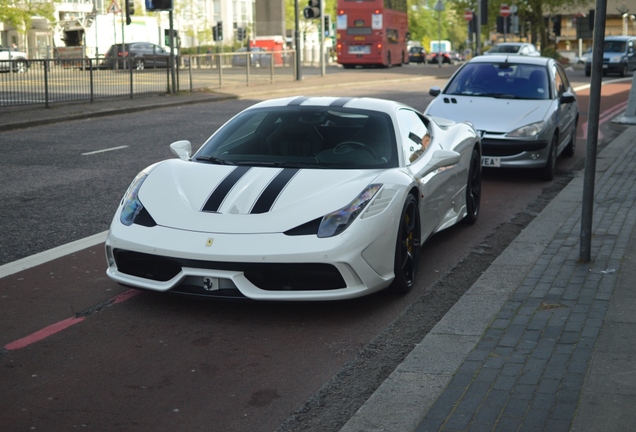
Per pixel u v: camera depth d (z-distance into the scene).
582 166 11.62
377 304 5.50
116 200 8.85
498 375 4.02
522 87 11.02
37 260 6.51
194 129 15.55
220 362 4.48
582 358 4.21
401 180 5.52
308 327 5.04
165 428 3.70
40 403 3.94
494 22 59.78
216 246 4.86
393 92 25.44
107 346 4.69
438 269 6.41
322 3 31.03
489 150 10.07
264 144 5.98
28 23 52.72
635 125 16.17
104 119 17.81
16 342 4.75
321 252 4.85
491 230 7.80
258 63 28.02
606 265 6.03
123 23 45.47
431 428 3.47
